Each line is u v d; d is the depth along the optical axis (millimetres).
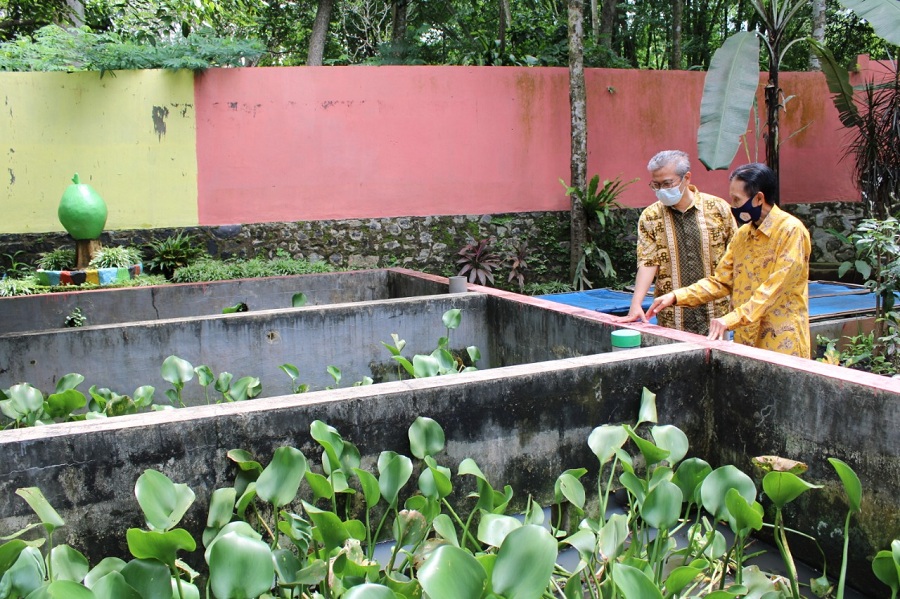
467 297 4312
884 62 9117
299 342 4016
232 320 3863
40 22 9750
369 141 8062
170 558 1659
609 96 8594
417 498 2109
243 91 7766
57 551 1739
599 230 8547
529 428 2424
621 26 14180
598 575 2148
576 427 2490
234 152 7801
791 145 9141
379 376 4207
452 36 12906
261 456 2115
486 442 2367
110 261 6867
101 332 3639
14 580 1604
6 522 1869
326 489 1995
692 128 8945
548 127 8500
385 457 2150
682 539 2463
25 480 1878
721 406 2600
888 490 1999
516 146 8430
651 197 8867
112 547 1978
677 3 11953
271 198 7910
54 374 3582
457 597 1398
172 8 8508
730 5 14938
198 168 7750
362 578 1742
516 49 10008
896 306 4496
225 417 2064
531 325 3832
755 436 2447
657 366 2572
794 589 1938
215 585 1527
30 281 6652
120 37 8430
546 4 13000
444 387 2297
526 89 8398
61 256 7227
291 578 1857
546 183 8555
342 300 5676
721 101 5473
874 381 2064
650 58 16594
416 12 12711
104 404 3098
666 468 2184
